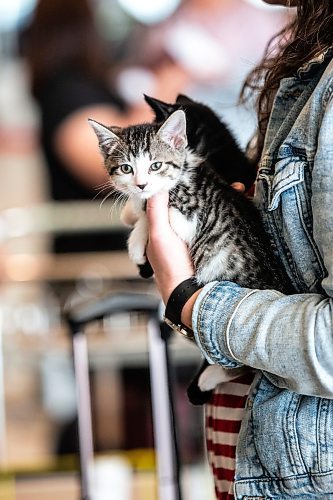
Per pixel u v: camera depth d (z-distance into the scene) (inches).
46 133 181.0
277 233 76.0
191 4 253.4
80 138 179.0
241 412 79.6
